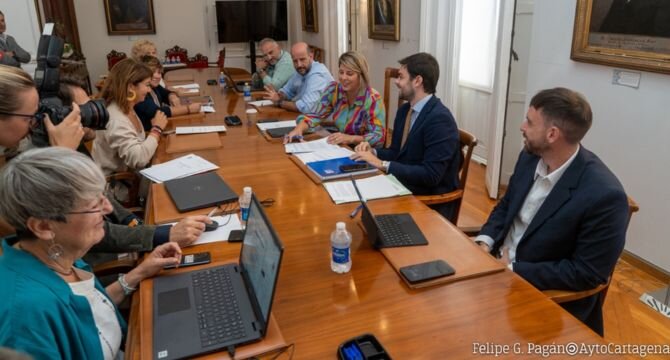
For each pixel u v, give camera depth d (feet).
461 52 14.92
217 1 26.66
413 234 4.84
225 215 5.38
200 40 27.66
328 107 9.86
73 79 7.35
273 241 3.25
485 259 4.39
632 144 8.24
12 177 2.94
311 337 3.38
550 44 9.61
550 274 4.68
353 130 9.57
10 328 2.78
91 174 3.13
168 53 26.63
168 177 6.57
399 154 7.90
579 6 8.59
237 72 19.69
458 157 7.61
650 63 7.47
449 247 4.62
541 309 3.67
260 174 6.82
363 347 3.20
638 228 8.39
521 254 5.20
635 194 8.34
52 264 3.32
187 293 3.82
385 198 5.91
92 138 8.96
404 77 7.62
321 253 4.56
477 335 3.37
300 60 12.04
